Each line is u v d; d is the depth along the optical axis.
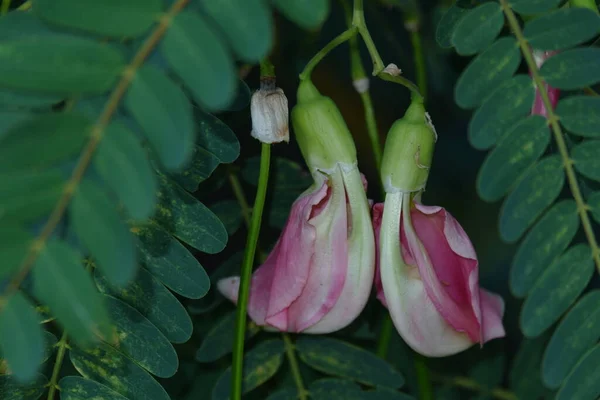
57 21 0.54
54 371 0.64
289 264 0.65
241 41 0.54
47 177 0.53
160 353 0.63
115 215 0.54
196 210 0.64
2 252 0.53
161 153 0.54
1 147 0.53
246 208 0.71
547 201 0.62
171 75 0.56
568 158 0.62
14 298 0.54
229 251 0.71
